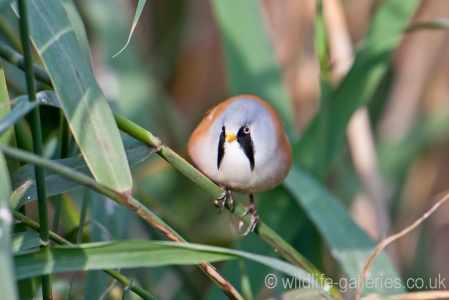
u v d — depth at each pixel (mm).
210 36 4941
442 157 4883
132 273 4645
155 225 4461
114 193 4449
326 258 4762
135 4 4914
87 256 4445
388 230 4781
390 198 4863
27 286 4508
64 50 4469
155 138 4492
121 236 4609
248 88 4734
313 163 4680
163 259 4449
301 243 4691
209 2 4941
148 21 4910
